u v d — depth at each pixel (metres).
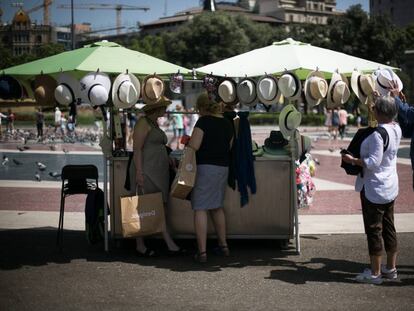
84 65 6.13
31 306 4.64
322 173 15.15
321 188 12.25
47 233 7.69
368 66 6.77
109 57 6.47
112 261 6.21
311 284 5.32
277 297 4.92
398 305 4.71
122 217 6.16
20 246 6.91
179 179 5.93
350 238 7.41
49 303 4.73
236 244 7.08
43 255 6.47
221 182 6.14
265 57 6.77
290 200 6.69
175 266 6.00
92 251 6.68
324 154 21.06
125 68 6.27
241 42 72.19
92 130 36.78
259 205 6.68
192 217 6.65
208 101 6.08
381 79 6.04
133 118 24.84
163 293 5.03
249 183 6.52
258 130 33.44
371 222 5.30
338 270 5.85
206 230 6.27
